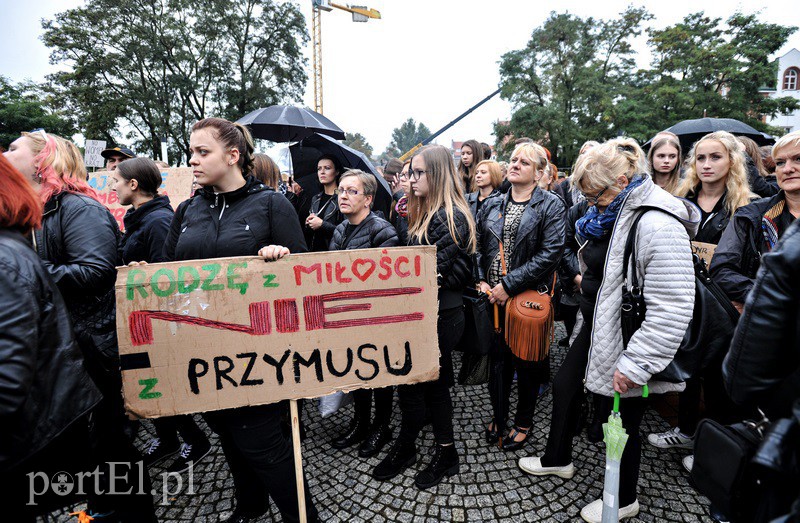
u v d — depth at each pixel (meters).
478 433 2.60
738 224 2.01
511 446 2.38
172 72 24.38
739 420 1.96
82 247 1.66
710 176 2.37
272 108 4.87
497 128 30.81
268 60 27.64
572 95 29.25
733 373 1.03
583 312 1.93
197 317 1.52
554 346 3.99
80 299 1.76
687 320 1.45
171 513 2.02
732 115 25.80
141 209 2.46
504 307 2.36
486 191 3.34
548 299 2.24
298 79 28.75
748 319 0.98
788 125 37.66
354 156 3.59
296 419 1.63
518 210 2.46
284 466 1.65
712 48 27.03
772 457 0.84
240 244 1.61
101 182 4.48
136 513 1.67
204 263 1.52
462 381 2.58
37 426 1.07
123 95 23.61
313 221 3.45
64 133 25.91
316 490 2.13
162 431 2.43
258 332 1.57
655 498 1.98
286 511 1.68
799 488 0.82
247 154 1.71
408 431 2.18
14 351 0.93
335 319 1.64
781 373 0.95
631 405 1.70
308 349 1.62
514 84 30.00
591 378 1.70
